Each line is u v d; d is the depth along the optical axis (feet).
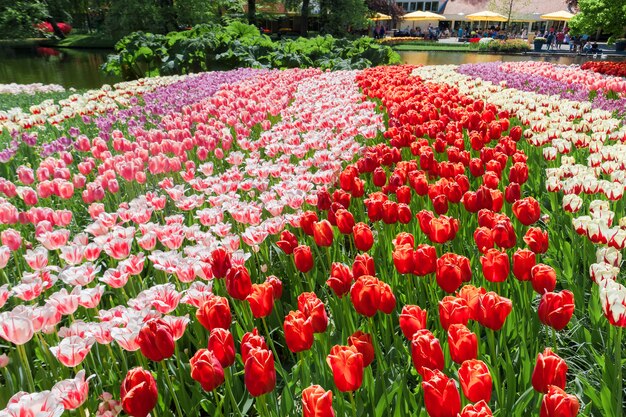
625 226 10.61
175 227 10.55
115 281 8.55
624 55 120.37
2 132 26.50
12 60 115.75
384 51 68.64
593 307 9.43
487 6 200.75
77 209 16.39
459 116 22.79
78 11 179.73
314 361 8.16
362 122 21.67
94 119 27.84
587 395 7.55
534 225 14.48
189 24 127.03
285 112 26.30
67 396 5.97
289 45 65.77
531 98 26.48
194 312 9.64
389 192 13.39
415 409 6.77
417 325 6.69
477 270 10.43
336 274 8.17
